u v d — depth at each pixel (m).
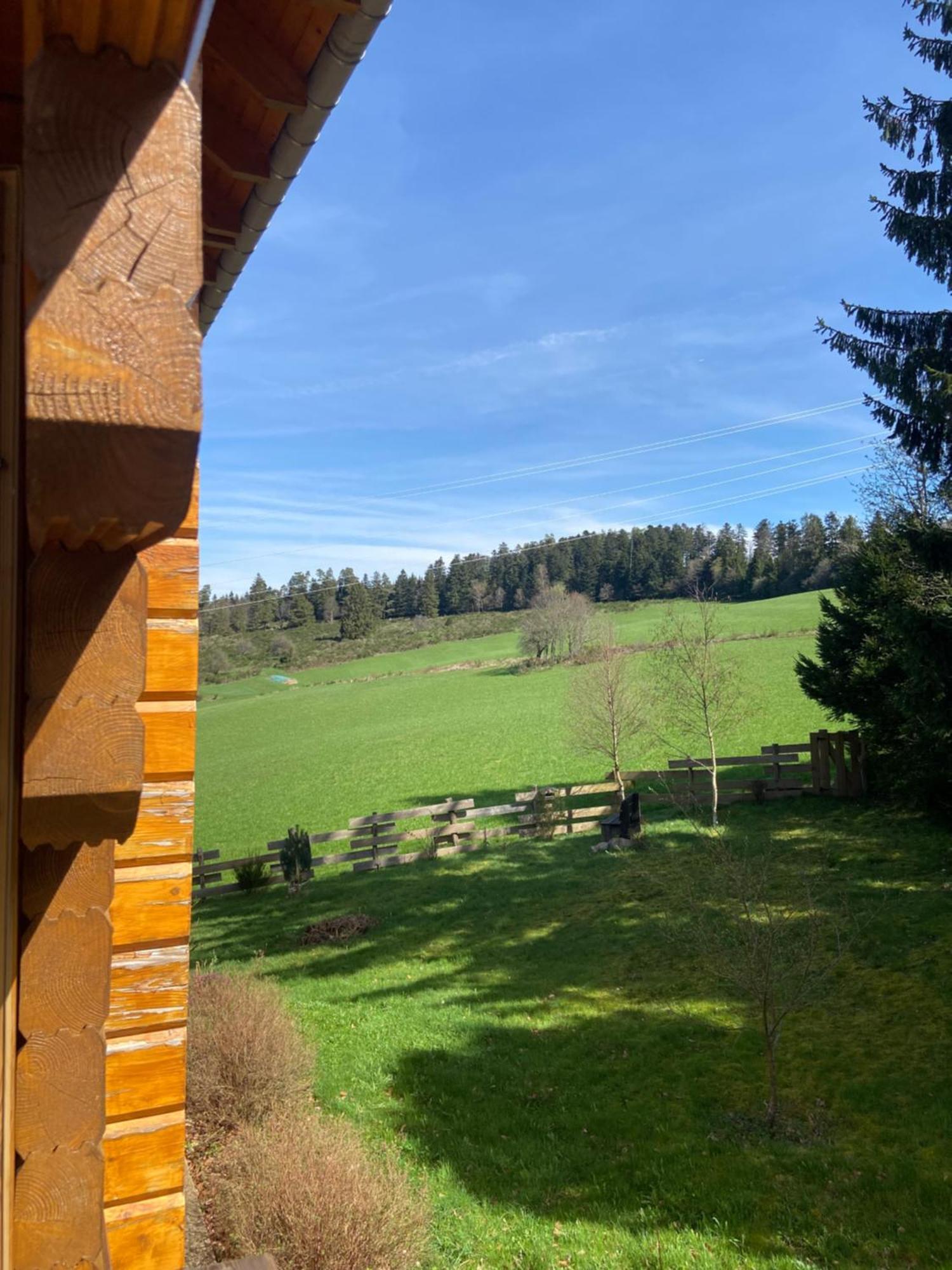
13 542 1.30
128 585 1.04
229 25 1.97
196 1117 8.43
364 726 47.66
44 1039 1.31
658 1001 11.18
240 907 19.81
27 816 1.03
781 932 9.13
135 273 0.87
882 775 18.33
